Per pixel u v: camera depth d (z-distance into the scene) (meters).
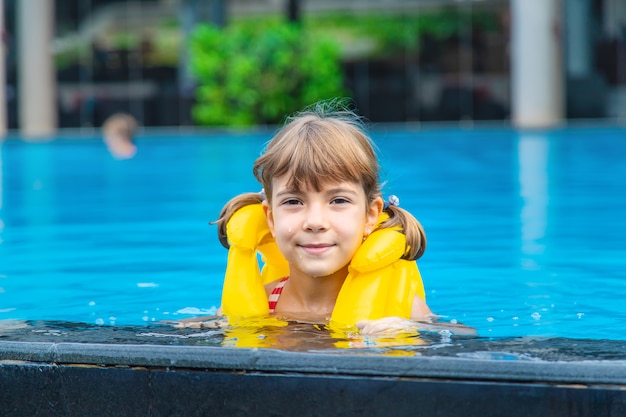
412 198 8.23
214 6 21.91
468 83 21.77
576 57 20.97
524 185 9.07
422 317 3.12
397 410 2.20
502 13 21.53
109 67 22.58
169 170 11.53
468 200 8.00
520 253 5.22
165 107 22.42
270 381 2.26
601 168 10.52
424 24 21.89
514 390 2.14
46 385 2.40
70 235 6.30
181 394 2.32
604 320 3.38
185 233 6.28
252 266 3.22
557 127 18.94
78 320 3.46
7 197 8.98
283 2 22.22
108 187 9.73
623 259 4.97
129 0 22.47
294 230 2.96
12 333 2.62
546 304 3.74
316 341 2.49
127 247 5.68
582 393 2.11
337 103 3.93
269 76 20.02
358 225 2.97
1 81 20.56
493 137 16.47
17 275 4.71
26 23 21.19
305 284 3.16
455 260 5.00
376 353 2.26
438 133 18.23
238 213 3.25
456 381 2.17
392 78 22.05
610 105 20.88
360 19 22.09
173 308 3.73
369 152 3.07
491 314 3.52
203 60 20.12
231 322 2.93
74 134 21.36
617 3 20.86
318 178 2.91
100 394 2.38
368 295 2.95
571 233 6.01
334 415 2.24
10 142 18.02
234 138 17.36
